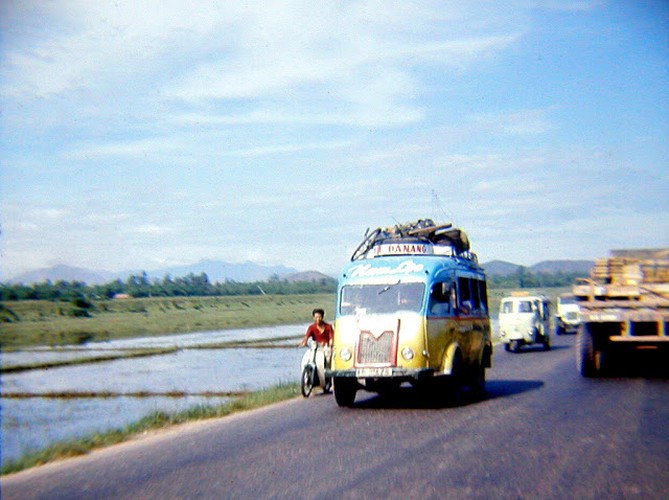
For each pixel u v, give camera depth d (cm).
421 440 1061
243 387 2202
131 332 5481
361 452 982
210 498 761
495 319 6650
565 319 4538
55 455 1055
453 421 1241
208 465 932
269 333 5300
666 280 1759
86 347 4106
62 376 2636
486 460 905
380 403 1557
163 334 5384
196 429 1271
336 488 783
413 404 1521
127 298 14738
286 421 1312
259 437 1141
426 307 1450
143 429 1295
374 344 1441
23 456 1032
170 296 16538
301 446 1045
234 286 18588
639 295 1748
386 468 874
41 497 801
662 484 775
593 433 1079
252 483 820
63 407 1892
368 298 1491
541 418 1237
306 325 6631
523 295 3234
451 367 1472
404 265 1514
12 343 4447
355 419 1305
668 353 1884
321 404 1557
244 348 3784
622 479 798
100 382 2428
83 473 922
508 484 782
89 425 1595
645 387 1630
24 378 2600
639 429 1102
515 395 1591
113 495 792
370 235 1748
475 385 1619
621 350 1831
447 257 1614
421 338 1431
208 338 4753
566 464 874
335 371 1445
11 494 823
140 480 861
